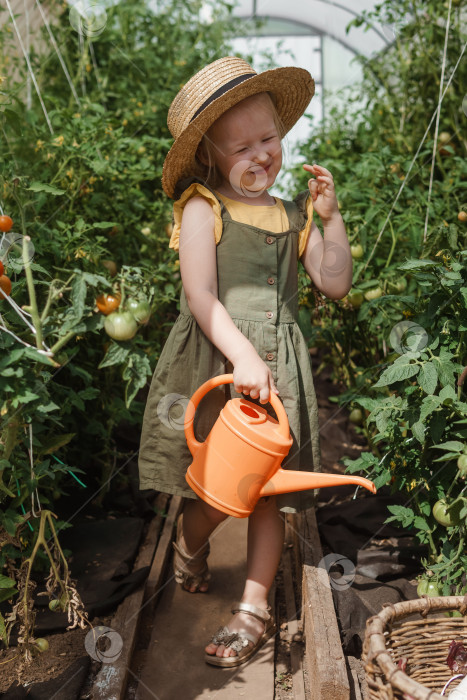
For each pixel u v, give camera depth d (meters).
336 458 2.79
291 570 2.13
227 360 1.79
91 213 2.39
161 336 2.98
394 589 1.87
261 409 1.71
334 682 1.42
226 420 1.64
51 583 1.73
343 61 5.81
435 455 1.84
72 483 2.37
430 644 1.45
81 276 1.36
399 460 1.85
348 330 2.51
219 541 2.26
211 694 1.63
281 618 1.93
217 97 1.70
